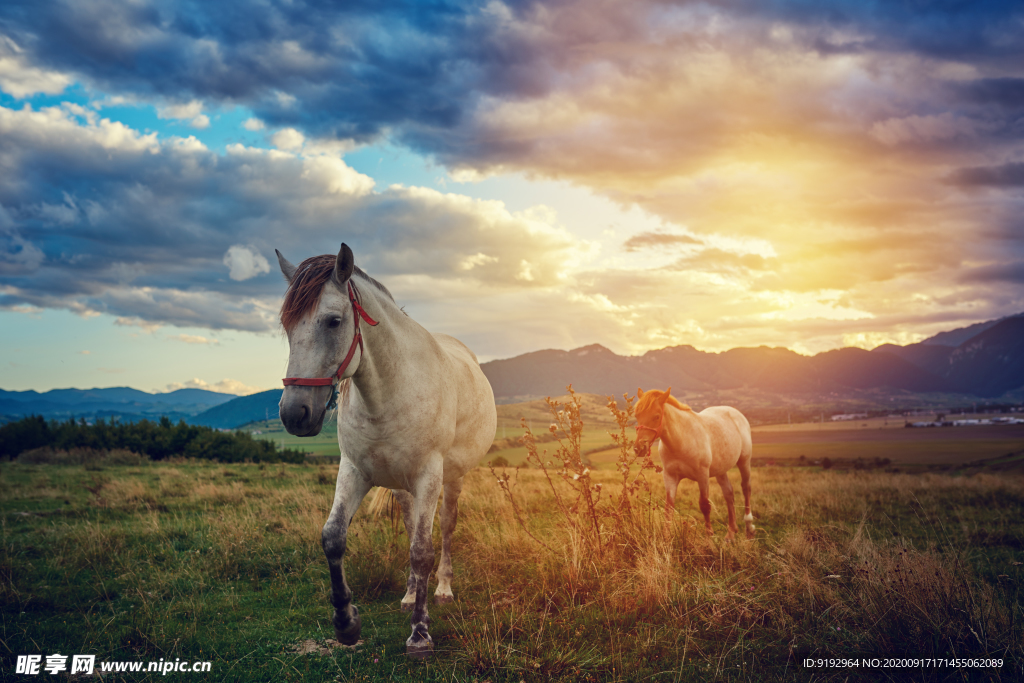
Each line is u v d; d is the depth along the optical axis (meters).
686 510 8.52
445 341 4.68
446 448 3.74
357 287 3.20
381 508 5.30
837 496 10.02
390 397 3.32
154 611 3.94
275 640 3.46
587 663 3.02
